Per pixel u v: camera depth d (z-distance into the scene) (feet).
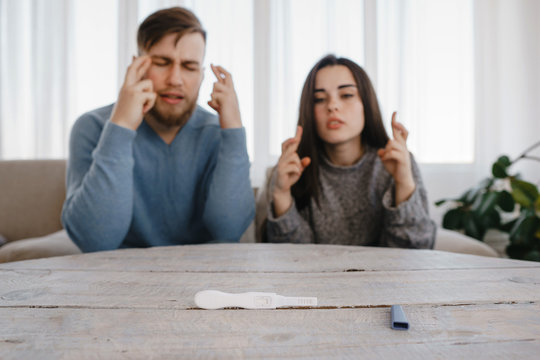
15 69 7.14
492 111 7.13
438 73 7.09
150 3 7.05
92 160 3.25
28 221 5.43
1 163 5.65
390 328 1.21
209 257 2.22
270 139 6.96
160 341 1.11
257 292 1.49
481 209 5.44
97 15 7.13
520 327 1.22
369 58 6.97
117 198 2.87
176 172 3.40
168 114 3.22
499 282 1.71
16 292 1.56
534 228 5.12
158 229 3.48
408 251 2.41
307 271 1.90
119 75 6.98
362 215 3.65
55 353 1.03
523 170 7.06
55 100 7.09
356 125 3.51
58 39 7.09
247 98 7.04
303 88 3.67
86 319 1.28
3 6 7.12
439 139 7.09
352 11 7.07
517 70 7.08
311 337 1.14
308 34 7.01
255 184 6.89
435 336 1.15
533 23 7.02
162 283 1.69
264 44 6.98
